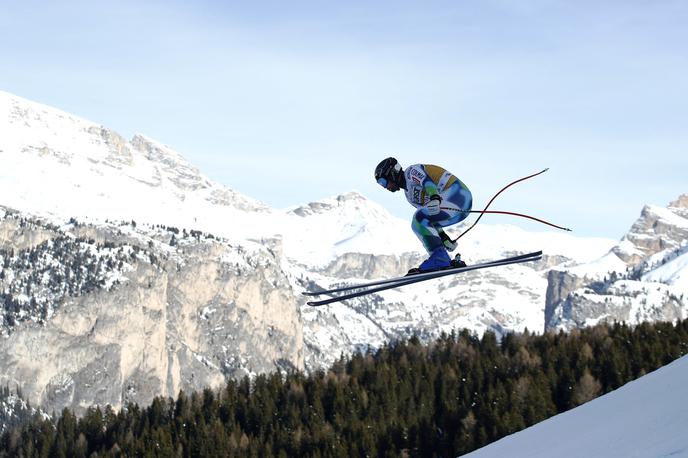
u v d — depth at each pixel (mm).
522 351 122562
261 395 125188
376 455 100375
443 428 104250
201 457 109438
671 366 21844
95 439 130125
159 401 135375
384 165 16812
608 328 130125
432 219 16250
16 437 136750
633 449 15031
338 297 16094
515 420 95812
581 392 103062
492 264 15867
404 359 131250
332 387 122938
